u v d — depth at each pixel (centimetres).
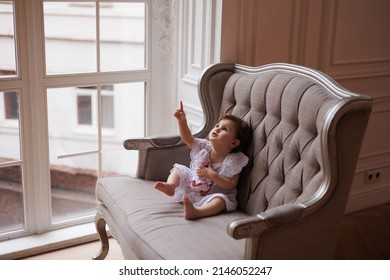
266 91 195
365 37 282
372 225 286
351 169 162
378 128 303
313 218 158
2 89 230
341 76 275
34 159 246
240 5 232
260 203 190
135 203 191
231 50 235
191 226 174
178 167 200
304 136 174
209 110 222
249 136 200
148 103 276
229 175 195
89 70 257
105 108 295
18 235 251
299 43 256
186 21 252
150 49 269
